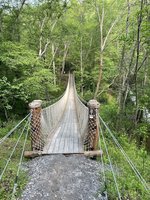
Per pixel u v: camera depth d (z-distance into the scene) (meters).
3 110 14.21
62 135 8.57
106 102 24.64
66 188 5.20
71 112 13.20
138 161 7.77
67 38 27.44
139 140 13.50
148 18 11.65
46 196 4.90
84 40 30.48
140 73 16.64
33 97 15.49
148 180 6.48
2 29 16.47
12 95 13.30
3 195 4.89
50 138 8.16
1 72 14.52
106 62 24.86
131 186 5.58
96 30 29.23
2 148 7.52
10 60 13.48
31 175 5.68
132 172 6.64
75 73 29.78
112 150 8.06
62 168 5.91
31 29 20.56
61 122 10.58
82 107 10.02
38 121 7.05
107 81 26.83
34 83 14.08
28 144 8.16
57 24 25.55
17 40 17.28
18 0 16.88
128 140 11.30
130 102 16.64
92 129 7.16
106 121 14.33
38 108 7.02
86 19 28.77
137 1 15.46
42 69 15.16
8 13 16.73
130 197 5.14
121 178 5.90
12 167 6.04
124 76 16.95
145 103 13.57
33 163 6.38
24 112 15.05
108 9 26.36
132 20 15.39
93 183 5.49
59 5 19.73
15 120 13.38
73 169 5.92
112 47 24.14
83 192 5.13
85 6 27.62
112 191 5.22
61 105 12.92
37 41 21.69
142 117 15.30
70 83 24.77
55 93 23.97
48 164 6.07
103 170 5.83
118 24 24.14
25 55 14.73
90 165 6.33
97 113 7.20
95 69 26.83
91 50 30.62
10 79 14.55
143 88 15.48
